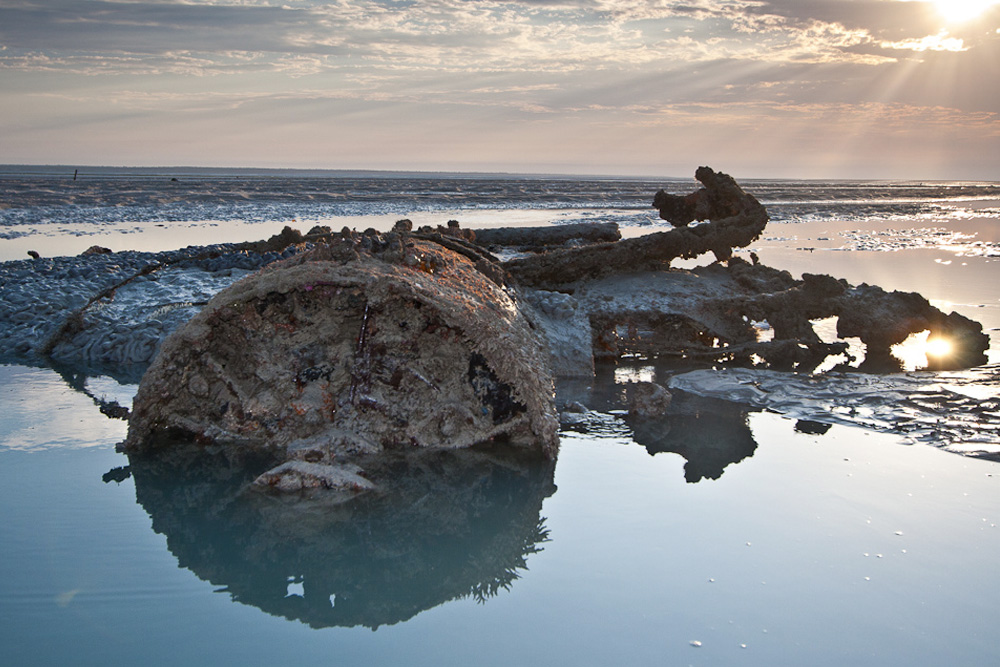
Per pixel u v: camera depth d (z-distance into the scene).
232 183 72.50
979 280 13.88
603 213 39.94
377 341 5.20
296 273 5.11
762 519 4.01
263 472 4.71
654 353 8.44
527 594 3.23
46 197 40.81
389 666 2.68
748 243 9.87
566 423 5.90
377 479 4.65
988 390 6.68
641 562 3.53
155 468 4.76
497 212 39.50
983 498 4.30
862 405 6.29
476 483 4.59
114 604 3.12
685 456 5.08
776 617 3.04
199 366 5.30
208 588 3.28
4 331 8.84
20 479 4.53
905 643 2.87
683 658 2.74
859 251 20.09
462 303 5.23
